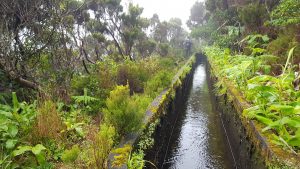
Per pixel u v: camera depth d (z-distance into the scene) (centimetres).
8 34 470
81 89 584
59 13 559
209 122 814
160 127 540
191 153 603
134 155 330
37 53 539
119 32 1147
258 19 888
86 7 973
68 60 597
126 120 386
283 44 650
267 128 324
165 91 696
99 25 1113
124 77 742
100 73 662
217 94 884
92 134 372
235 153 528
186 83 1251
